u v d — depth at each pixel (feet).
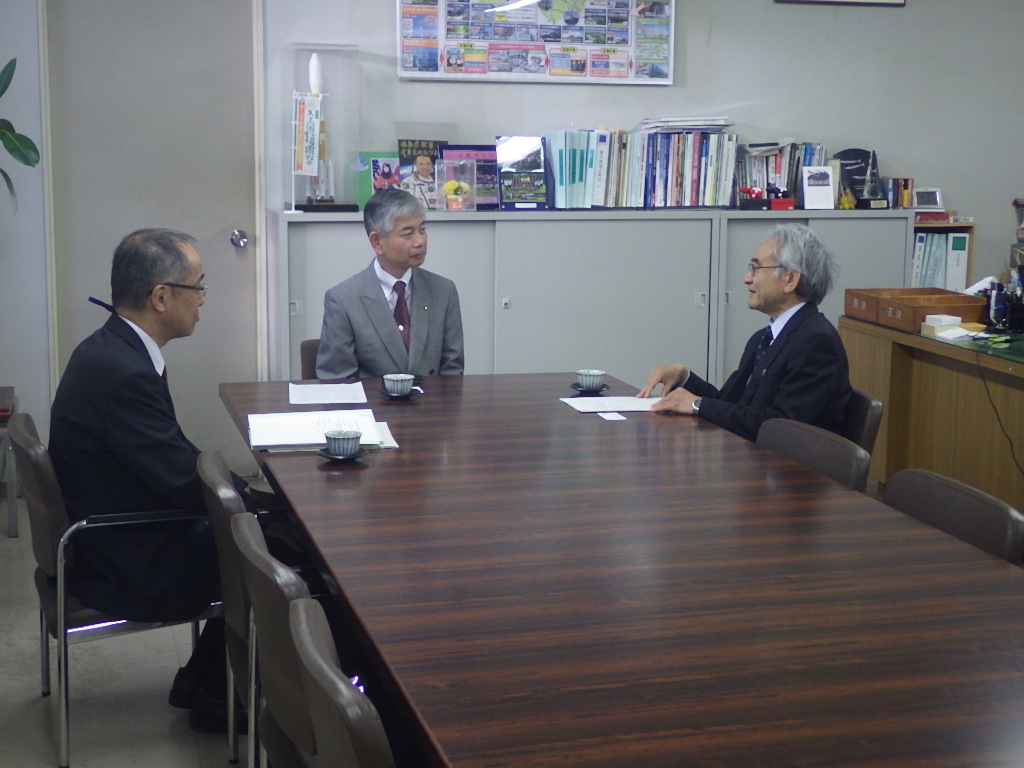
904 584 5.83
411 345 12.10
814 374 9.98
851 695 4.52
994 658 4.90
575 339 16.29
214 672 9.45
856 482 8.02
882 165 18.19
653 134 16.31
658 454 8.71
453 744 4.11
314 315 15.31
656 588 5.76
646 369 16.60
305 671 4.35
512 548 6.41
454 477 8.00
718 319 16.70
